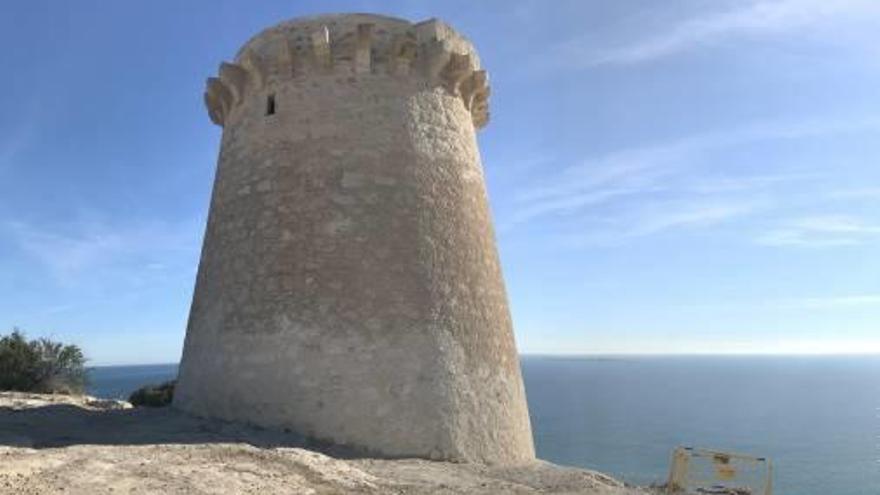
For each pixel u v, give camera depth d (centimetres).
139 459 1217
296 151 1836
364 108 1855
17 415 1747
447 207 1870
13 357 3194
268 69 1928
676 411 12825
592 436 8412
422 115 1903
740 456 1719
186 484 1102
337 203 1781
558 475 1609
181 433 1566
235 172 1925
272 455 1355
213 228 1950
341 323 1697
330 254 1747
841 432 9819
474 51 2075
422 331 1722
